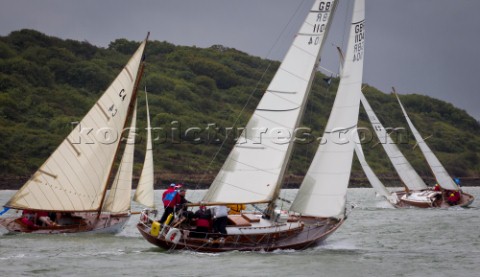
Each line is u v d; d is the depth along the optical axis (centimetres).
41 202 7469
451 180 13412
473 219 10062
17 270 5147
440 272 5288
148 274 4991
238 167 5975
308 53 6044
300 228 6241
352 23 6412
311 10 6084
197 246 5872
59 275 4956
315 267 5369
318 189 6209
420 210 12538
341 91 6338
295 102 6012
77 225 7481
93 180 7731
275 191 5997
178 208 5962
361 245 6906
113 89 7831
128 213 8112
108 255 5872
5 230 7319
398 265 5578
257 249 5975
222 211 5881
